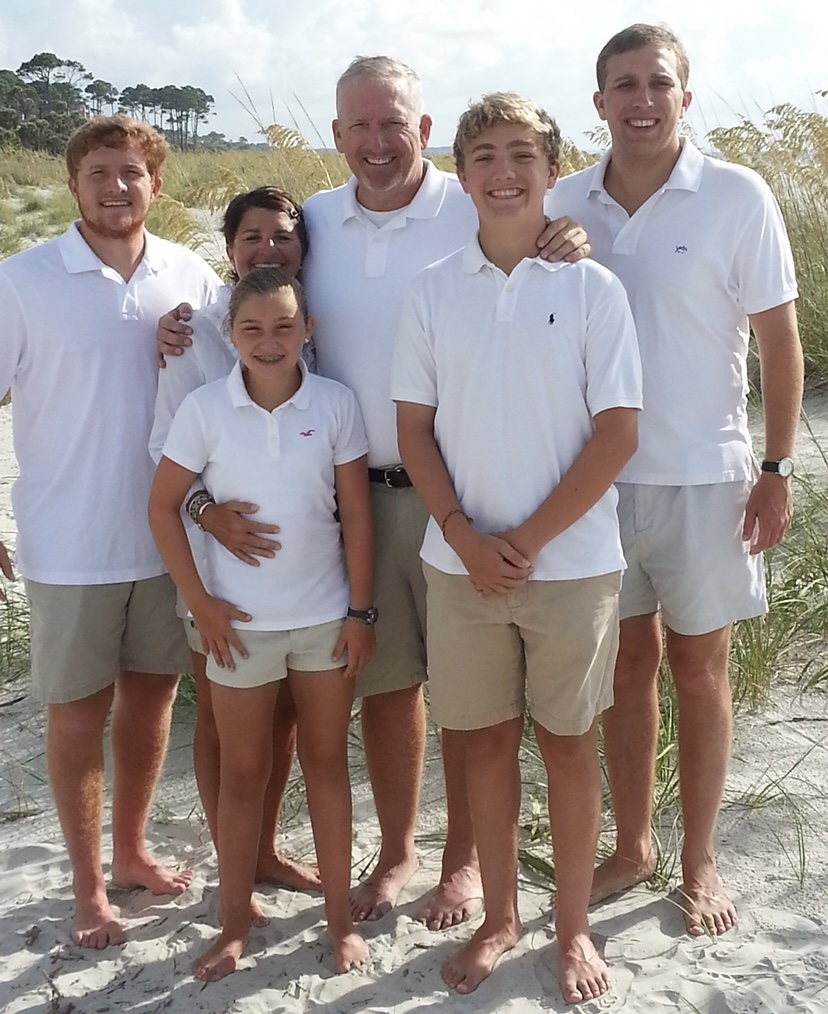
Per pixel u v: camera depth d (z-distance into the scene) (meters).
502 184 2.75
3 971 3.11
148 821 3.86
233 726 3.08
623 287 2.89
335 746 3.17
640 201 3.14
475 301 2.85
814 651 4.66
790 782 3.81
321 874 3.15
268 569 3.03
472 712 3.01
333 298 3.33
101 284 3.20
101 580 3.21
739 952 3.02
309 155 8.62
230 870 3.11
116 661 3.33
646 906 3.26
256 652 3.04
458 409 2.89
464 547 2.83
